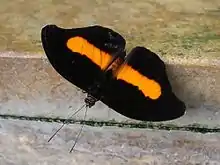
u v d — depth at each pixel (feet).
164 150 1.09
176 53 1.01
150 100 0.88
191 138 1.07
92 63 0.92
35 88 1.05
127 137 1.08
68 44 0.92
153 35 1.07
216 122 1.04
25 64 1.03
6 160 1.15
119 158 1.11
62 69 0.91
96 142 1.10
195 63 1.00
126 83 0.90
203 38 1.05
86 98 0.96
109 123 1.07
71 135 1.10
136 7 1.14
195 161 1.10
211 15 1.11
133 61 0.92
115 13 1.12
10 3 1.16
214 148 1.07
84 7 1.14
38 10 1.14
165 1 1.15
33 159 1.14
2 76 1.04
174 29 1.08
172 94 0.89
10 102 1.07
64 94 1.05
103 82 0.91
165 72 0.91
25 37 1.07
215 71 1.00
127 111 0.89
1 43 1.05
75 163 1.13
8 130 1.11
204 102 1.02
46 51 0.90
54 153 1.13
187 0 1.15
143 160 1.11
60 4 1.15
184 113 0.95
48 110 1.07
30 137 1.11
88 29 0.94
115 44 0.93
